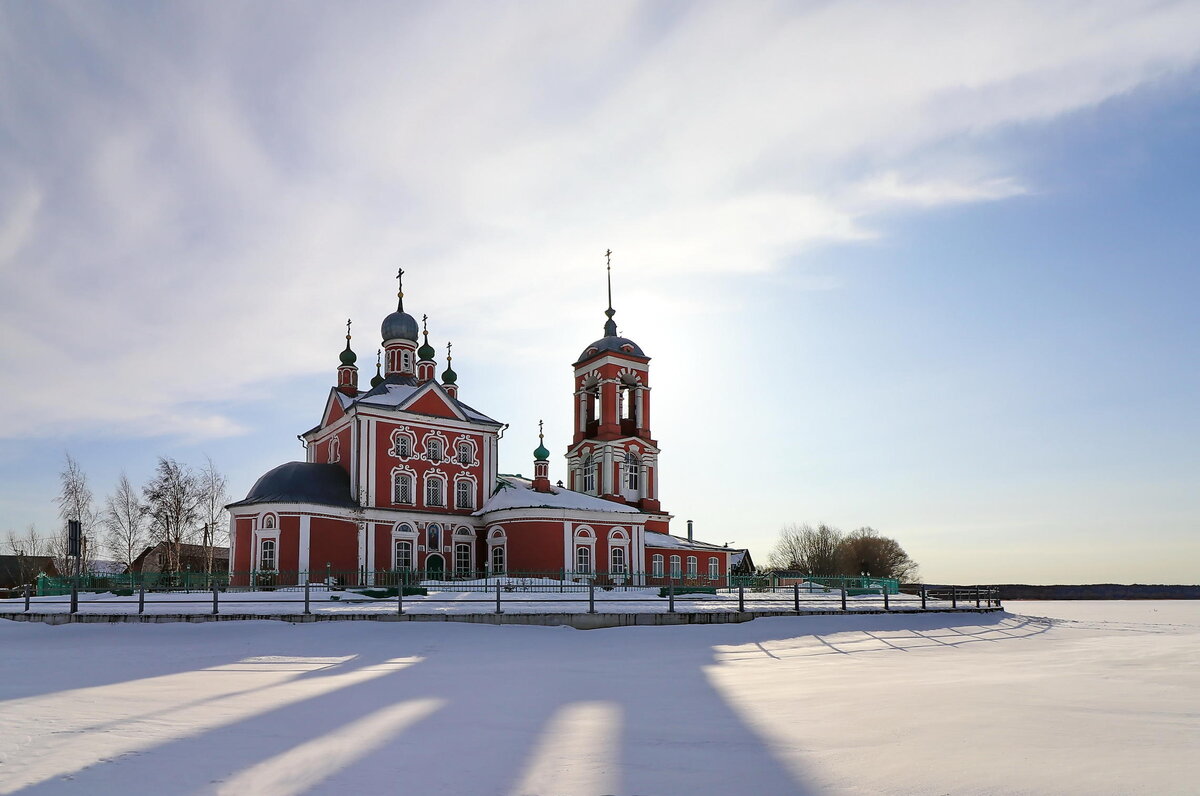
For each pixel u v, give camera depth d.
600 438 74.19
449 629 27.48
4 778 8.33
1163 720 11.57
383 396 60.84
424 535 59.50
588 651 23.81
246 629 27.36
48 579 47.59
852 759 9.23
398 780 8.43
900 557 135.38
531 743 10.27
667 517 75.69
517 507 60.19
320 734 10.73
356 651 23.23
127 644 24.70
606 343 76.00
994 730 10.84
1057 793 7.66
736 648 25.16
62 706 13.01
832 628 31.78
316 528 53.78
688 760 9.34
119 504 75.06
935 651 25.09
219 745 9.97
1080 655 23.53
